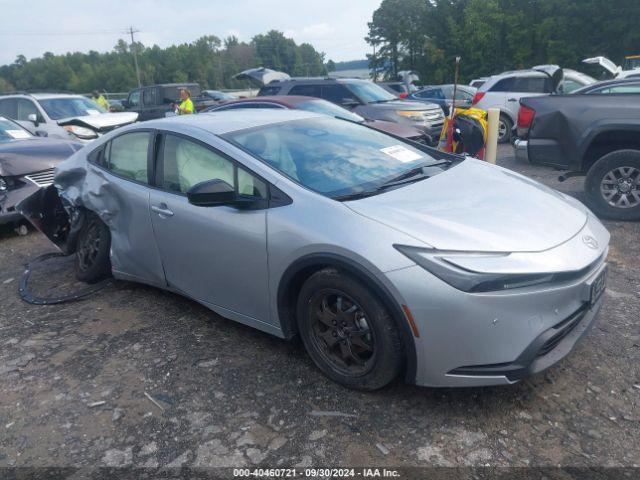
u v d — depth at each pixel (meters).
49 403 3.01
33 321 4.07
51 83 114.25
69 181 4.66
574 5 40.09
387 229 2.64
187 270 3.64
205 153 3.48
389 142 3.98
